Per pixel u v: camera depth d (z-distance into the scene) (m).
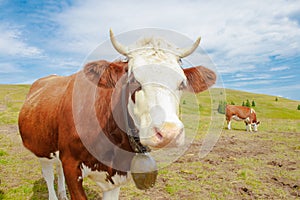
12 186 3.89
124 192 3.70
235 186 4.02
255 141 8.22
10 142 7.25
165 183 4.11
